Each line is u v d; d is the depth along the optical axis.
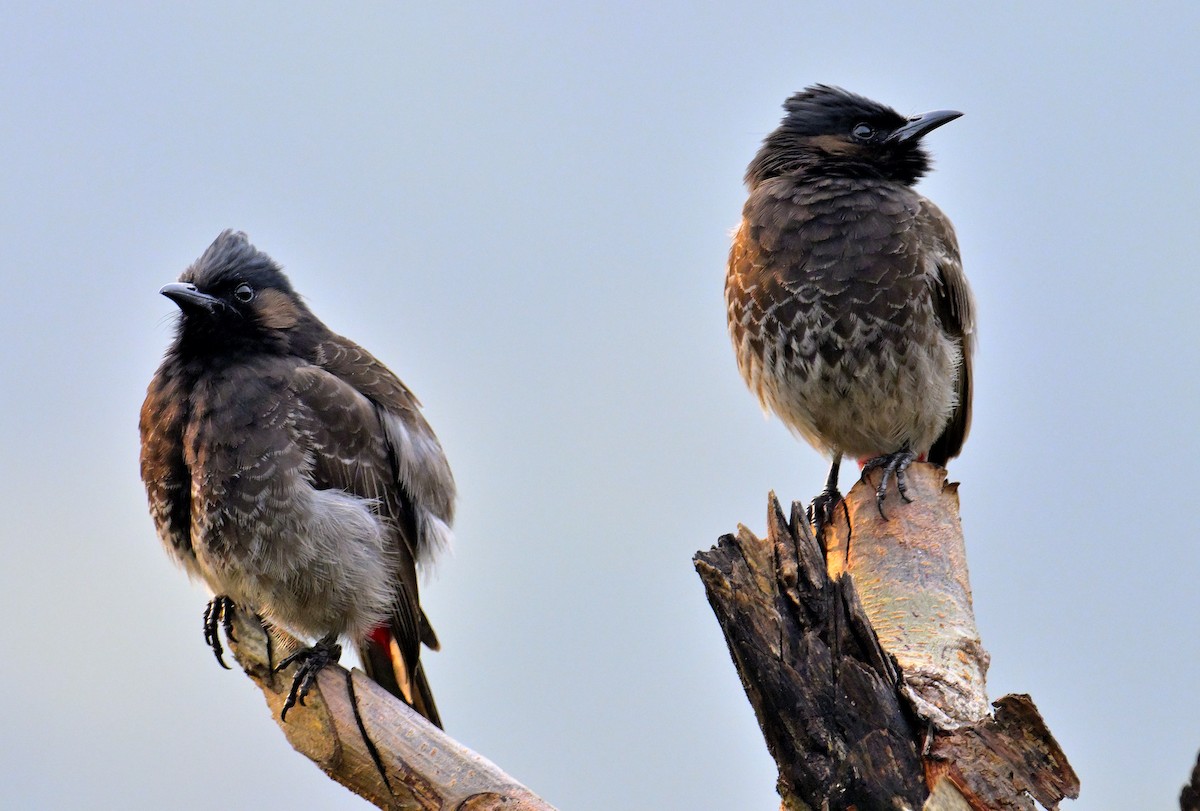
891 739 8.56
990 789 8.30
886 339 13.56
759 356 14.12
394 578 11.58
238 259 12.07
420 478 11.98
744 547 8.74
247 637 10.09
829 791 8.54
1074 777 8.26
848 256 13.62
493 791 8.93
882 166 14.71
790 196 14.12
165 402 11.66
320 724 9.47
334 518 11.23
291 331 12.09
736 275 14.20
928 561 10.85
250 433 11.28
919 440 14.11
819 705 8.59
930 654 10.01
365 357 12.31
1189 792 7.86
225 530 11.26
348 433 11.57
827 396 13.81
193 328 11.74
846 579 8.70
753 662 8.62
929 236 13.81
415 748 9.16
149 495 11.74
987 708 9.52
